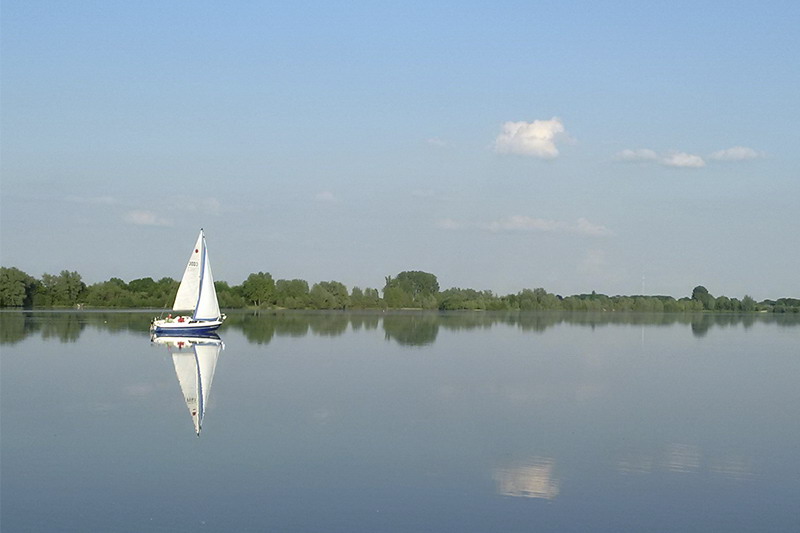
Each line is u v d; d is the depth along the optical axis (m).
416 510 23.20
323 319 130.50
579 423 35.72
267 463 27.92
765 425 35.94
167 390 43.56
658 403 41.84
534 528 21.97
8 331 88.00
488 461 28.59
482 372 53.81
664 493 25.17
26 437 31.55
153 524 21.97
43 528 21.67
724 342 90.94
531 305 192.75
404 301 186.25
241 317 136.00
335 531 21.52
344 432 32.94
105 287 161.50
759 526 22.41
